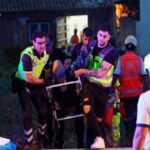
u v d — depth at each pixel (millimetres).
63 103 18266
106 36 16000
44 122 17047
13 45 60531
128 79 18125
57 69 17656
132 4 57188
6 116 24359
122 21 58281
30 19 62750
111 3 59594
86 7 61219
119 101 18438
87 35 17500
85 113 15953
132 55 18156
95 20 62250
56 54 18125
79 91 17578
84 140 17859
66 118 18391
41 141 17188
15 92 16656
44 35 16250
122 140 19109
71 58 18625
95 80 16172
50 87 17141
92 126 15789
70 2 62312
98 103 16375
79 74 16234
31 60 16281
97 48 16219
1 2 62094
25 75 16250
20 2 62156
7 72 40344
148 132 9805
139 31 52219
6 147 12672
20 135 22078
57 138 18766
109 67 16078
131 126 18469
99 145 15617
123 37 57562
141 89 18156
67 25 69438
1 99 27469
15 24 61906
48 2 62438
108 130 18234
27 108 16344
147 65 13891
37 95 16750
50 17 63469
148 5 51656
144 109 9664
